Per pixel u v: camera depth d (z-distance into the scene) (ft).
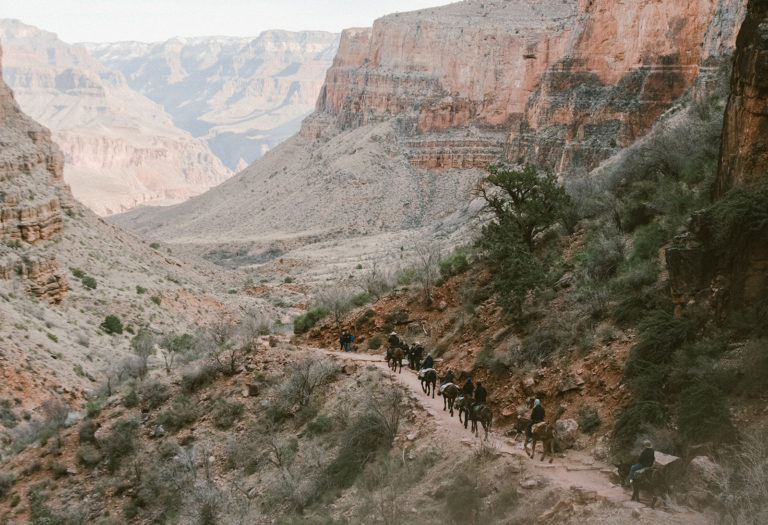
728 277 71.82
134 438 107.96
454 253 132.87
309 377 106.32
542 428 68.54
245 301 287.69
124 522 92.22
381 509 68.03
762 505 51.11
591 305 85.71
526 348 87.45
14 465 110.83
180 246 619.67
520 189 115.34
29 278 200.34
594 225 107.65
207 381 116.67
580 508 57.88
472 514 63.82
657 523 52.29
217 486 92.68
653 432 63.98
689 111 132.46
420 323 118.42
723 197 74.28
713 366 66.49
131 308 225.56
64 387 154.51
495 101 649.61
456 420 84.12
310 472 87.10
